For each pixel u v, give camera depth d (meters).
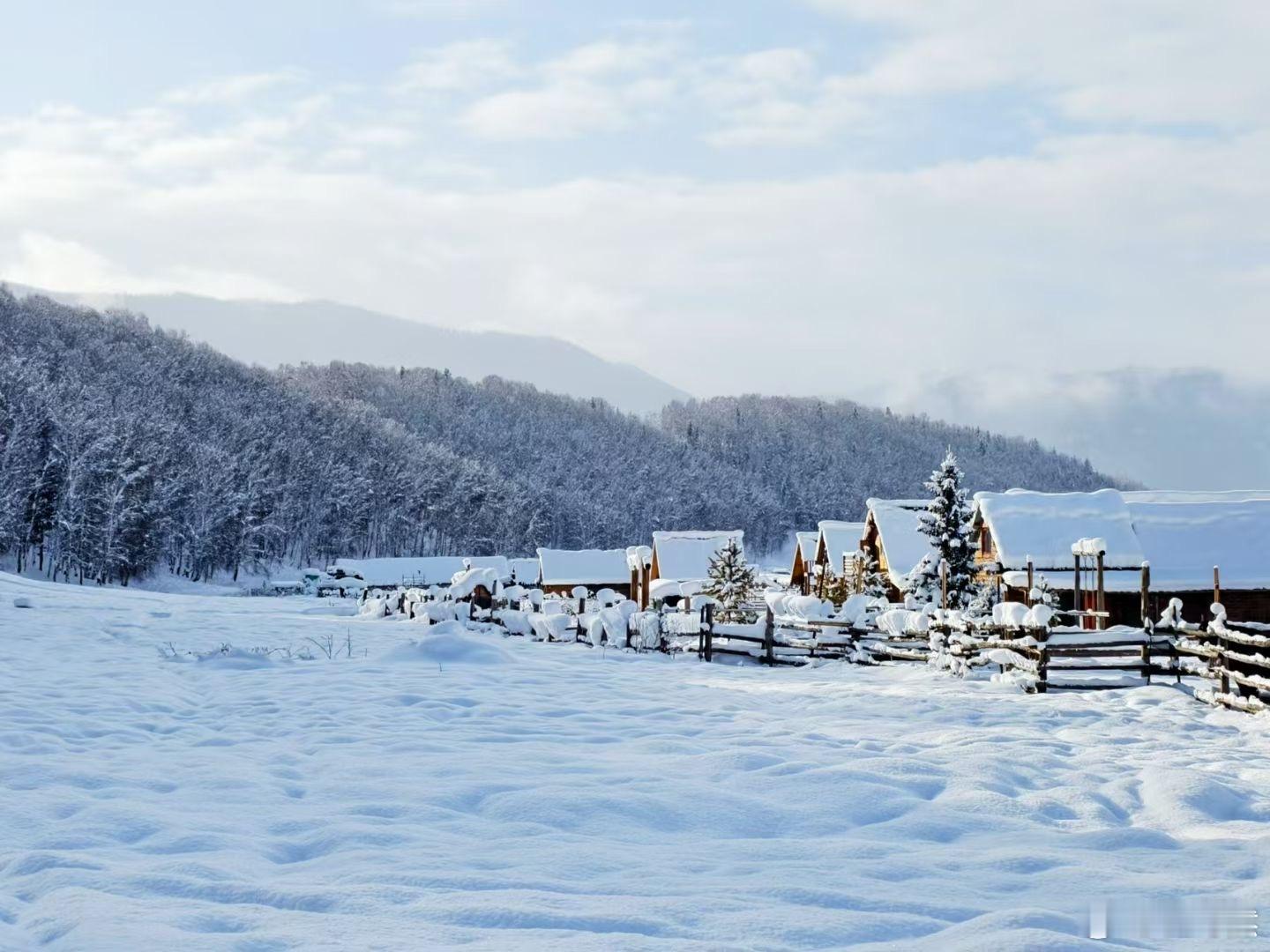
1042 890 5.79
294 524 132.12
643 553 57.31
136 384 144.00
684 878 5.89
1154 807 8.34
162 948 4.36
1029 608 18.17
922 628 22.27
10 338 138.00
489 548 150.75
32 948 4.56
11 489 91.44
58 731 11.66
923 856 6.52
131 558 97.94
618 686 17.61
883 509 40.88
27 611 35.34
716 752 10.04
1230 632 15.67
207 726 12.53
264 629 30.59
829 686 18.28
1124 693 17.08
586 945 4.53
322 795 8.34
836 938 4.82
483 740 11.45
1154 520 30.92
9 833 6.96
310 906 5.26
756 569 44.94
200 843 6.71
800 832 7.45
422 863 6.25
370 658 21.69
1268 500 31.86
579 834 7.16
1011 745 11.18
